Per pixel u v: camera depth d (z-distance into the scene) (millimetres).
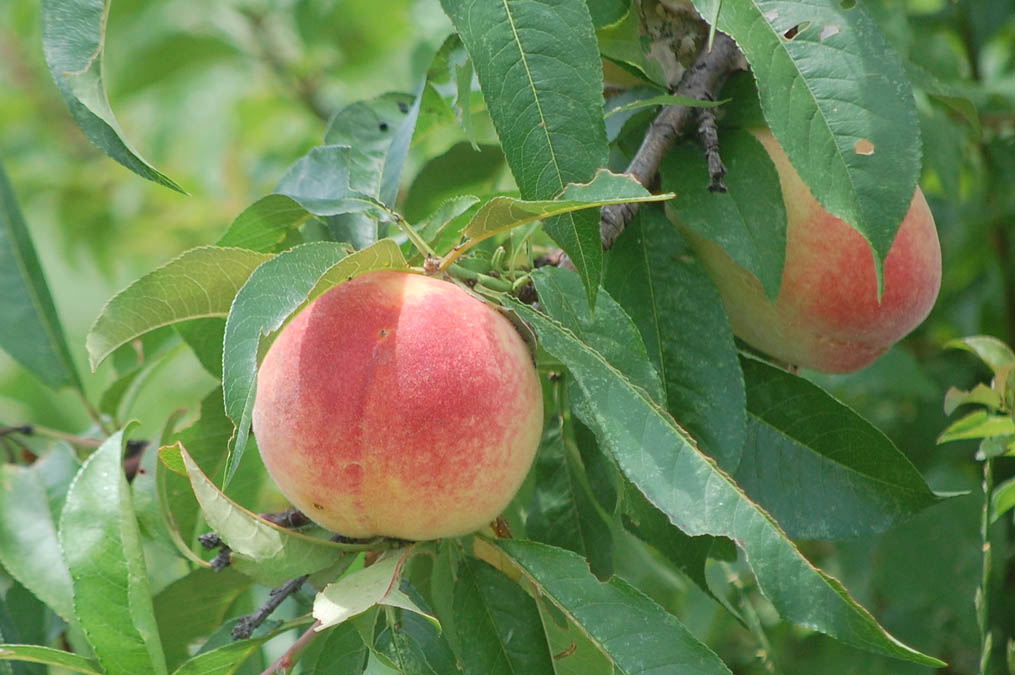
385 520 1051
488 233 1056
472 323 1050
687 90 1125
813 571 1038
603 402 1053
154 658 1068
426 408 1037
